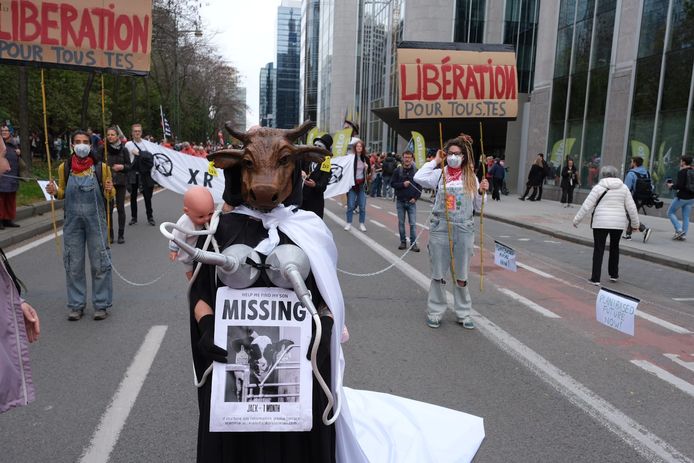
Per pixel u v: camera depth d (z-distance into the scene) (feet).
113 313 19.06
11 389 6.81
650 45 55.11
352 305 21.27
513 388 14.07
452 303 21.89
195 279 7.00
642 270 30.81
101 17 14.60
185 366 14.60
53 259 27.25
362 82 176.65
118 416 11.85
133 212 39.09
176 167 25.57
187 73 156.66
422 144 32.78
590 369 15.55
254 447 6.82
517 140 85.46
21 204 39.96
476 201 18.53
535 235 44.16
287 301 6.63
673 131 52.11
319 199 19.13
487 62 18.92
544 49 76.18
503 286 25.52
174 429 11.35
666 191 52.90
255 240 6.88
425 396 13.43
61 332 17.06
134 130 31.07
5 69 68.95
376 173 77.56
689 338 18.79
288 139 6.90
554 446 11.28
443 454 9.44
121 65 14.83
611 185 26.32
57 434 11.10
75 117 91.30
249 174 6.73
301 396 6.52
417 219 49.73
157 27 97.19
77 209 17.53
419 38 113.39
